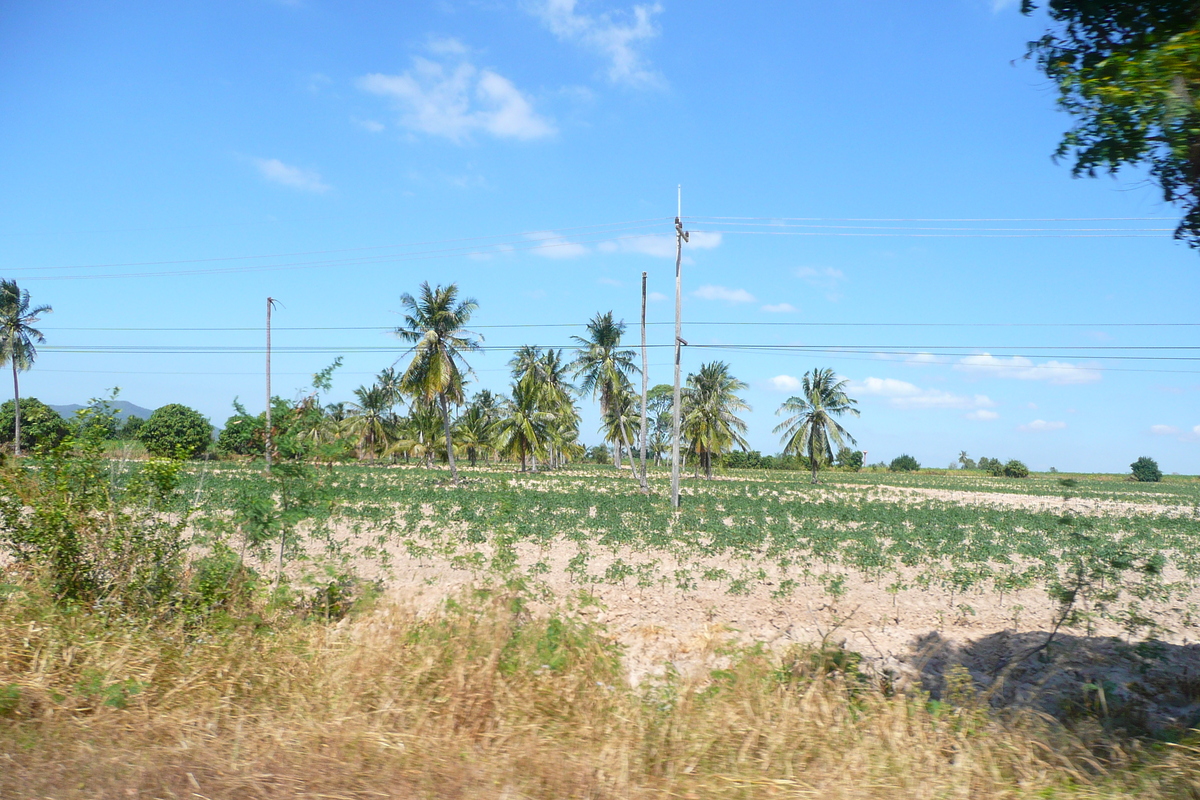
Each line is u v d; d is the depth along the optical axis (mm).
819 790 4219
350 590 10320
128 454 9242
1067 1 6148
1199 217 6230
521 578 8141
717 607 12344
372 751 4578
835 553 17812
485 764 4441
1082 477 95188
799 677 6520
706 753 4695
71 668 5762
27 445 8875
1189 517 29719
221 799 3943
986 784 4414
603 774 4344
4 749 4414
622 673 6672
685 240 26734
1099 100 5828
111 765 4246
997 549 18969
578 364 38094
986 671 8852
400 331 37469
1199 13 5594
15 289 46531
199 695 5457
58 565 8094
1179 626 11625
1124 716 6531
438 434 62281
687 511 26672
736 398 52688
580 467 85750
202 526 11008
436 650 6051
